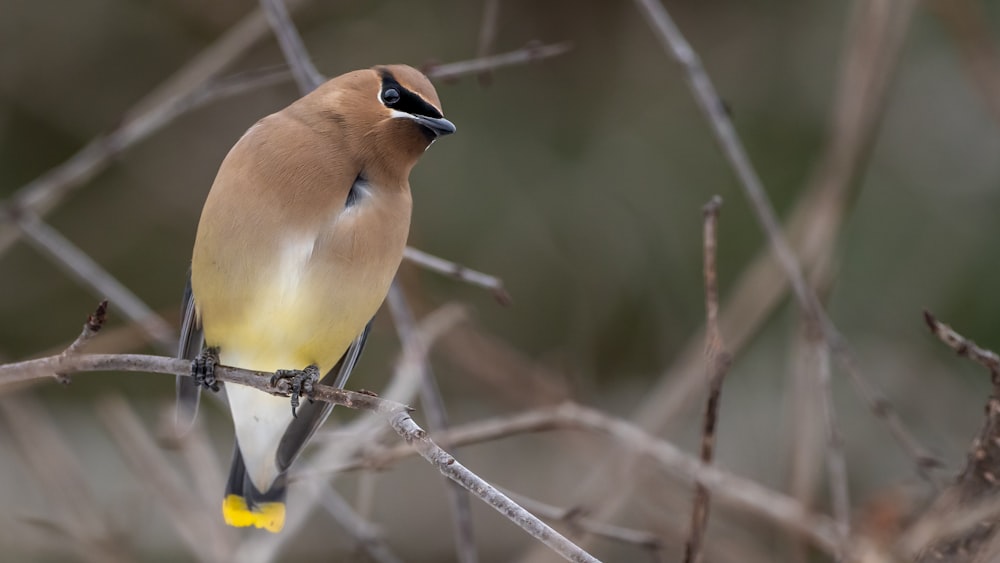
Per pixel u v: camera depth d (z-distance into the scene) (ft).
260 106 48.67
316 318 24.73
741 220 48.06
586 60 50.16
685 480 30.32
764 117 49.24
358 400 21.22
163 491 29.01
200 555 28.32
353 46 48.62
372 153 24.73
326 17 48.83
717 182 48.47
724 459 44.09
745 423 45.01
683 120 49.32
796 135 48.78
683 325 48.06
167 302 48.85
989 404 22.12
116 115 49.78
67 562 36.73
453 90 49.08
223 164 24.93
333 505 30.48
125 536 30.60
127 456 32.86
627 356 48.32
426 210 48.14
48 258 48.67
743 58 49.93
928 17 48.52
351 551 33.17
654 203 48.91
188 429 25.84
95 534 29.96
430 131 24.89
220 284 24.61
